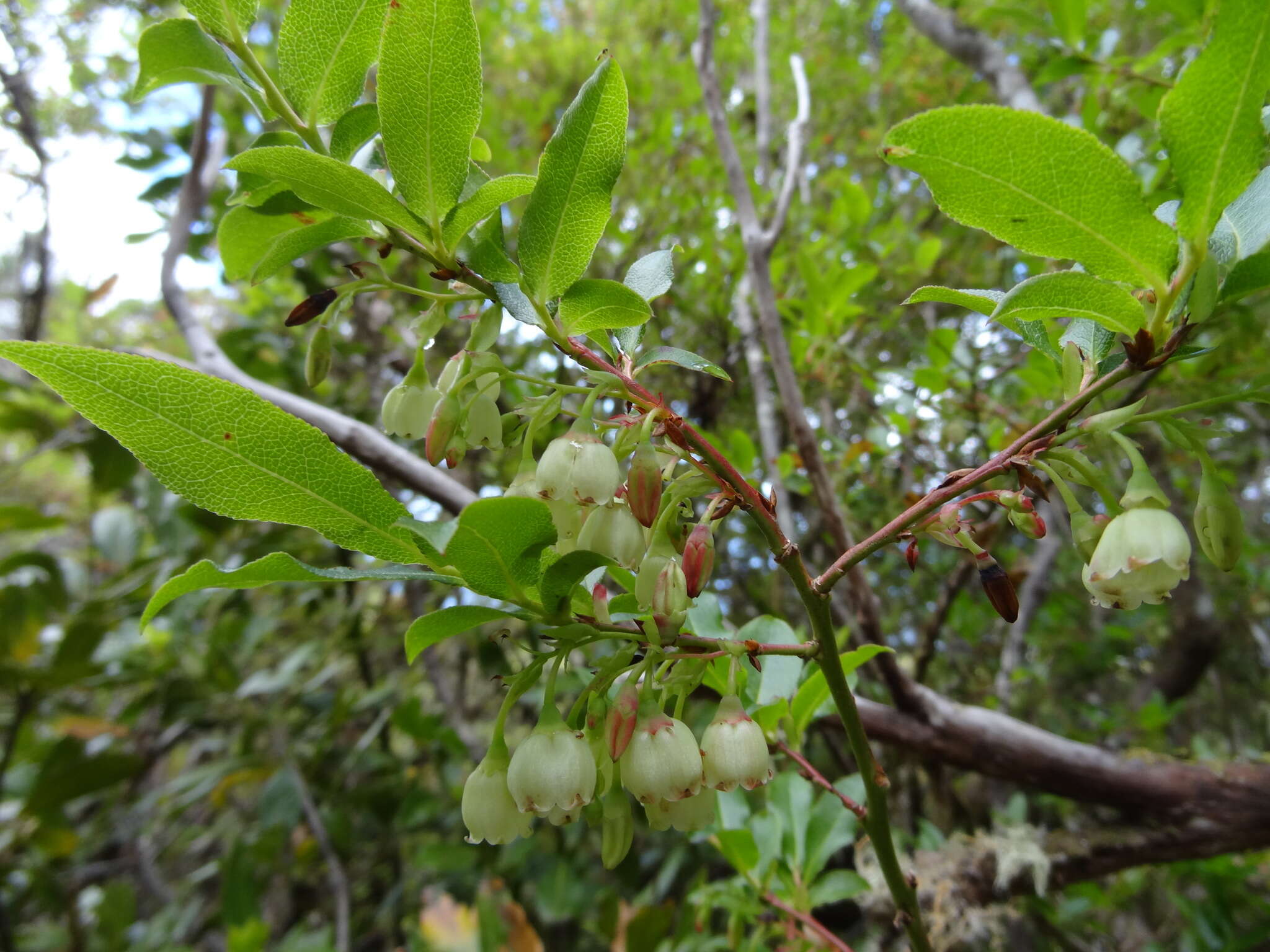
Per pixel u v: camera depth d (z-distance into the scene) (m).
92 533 4.52
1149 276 1.02
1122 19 4.07
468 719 4.83
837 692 1.27
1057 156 0.95
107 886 4.18
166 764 6.30
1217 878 3.03
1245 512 6.18
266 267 1.30
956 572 3.01
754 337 3.33
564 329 1.25
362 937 4.68
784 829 2.29
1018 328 1.36
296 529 4.23
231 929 3.29
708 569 1.14
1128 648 5.88
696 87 5.02
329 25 1.34
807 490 3.35
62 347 0.97
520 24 5.64
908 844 2.79
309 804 3.90
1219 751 3.27
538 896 3.46
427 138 1.13
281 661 5.07
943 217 4.83
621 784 1.26
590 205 1.15
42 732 5.01
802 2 5.95
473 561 1.11
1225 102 0.91
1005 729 2.53
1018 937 3.29
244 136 4.18
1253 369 3.00
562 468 1.21
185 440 1.08
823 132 5.39
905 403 3.47
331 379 4.77
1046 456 1.20
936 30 3.76
